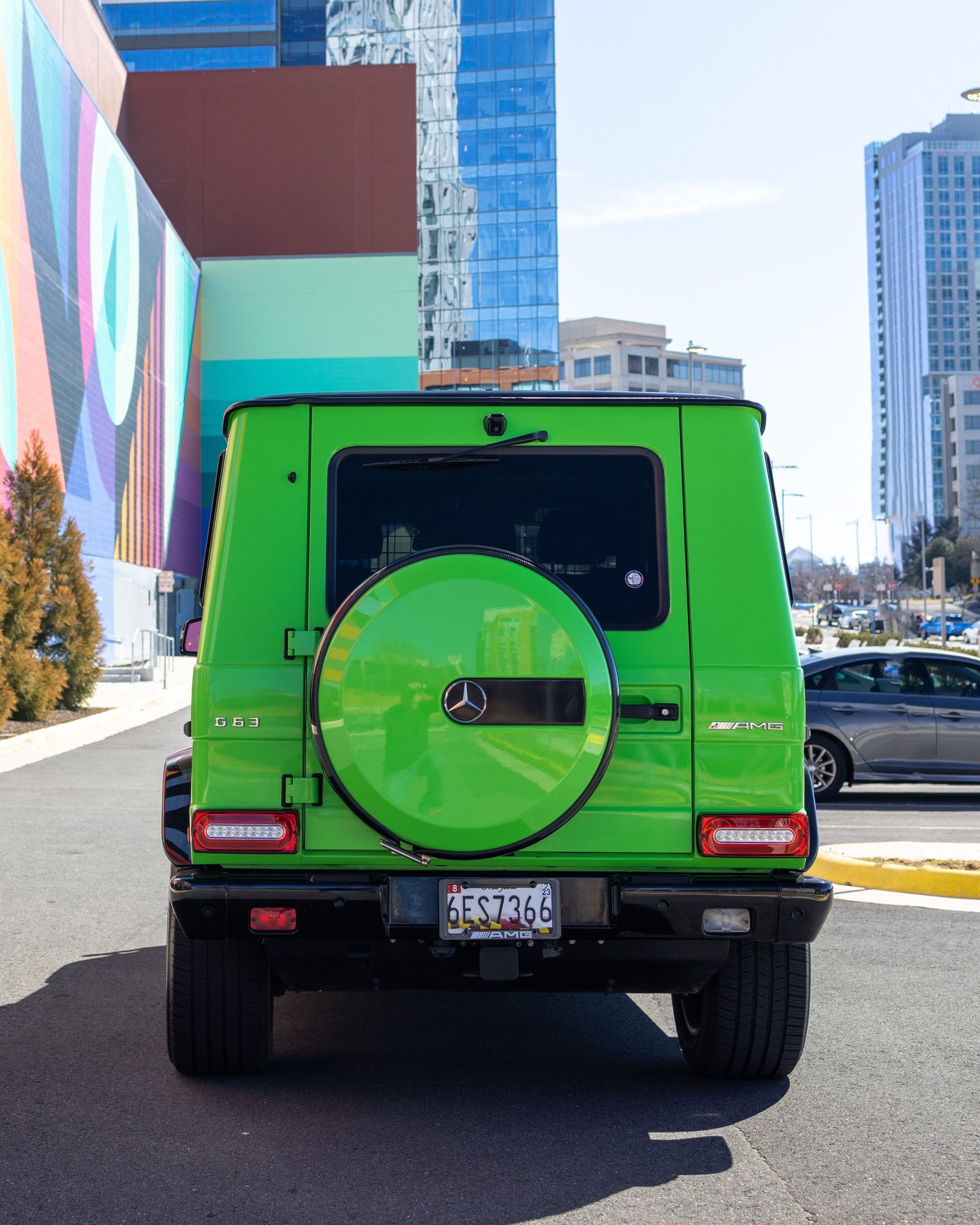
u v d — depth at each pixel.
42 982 6.24
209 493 59.97
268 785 4.27
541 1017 5.92
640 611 4.44
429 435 4.50
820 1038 5.46
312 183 67.00
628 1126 4.36
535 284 104.69
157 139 67.06
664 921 4.26
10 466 30.83
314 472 4.46
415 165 67.19
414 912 4.23
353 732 4.03
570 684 4.05
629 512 4.53
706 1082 4.90
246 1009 4.66
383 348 60.88
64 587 24.28
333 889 4.20
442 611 4.05
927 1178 3.92
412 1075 4.95
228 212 66.88
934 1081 4.89
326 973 4.41
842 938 7.32
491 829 4.05
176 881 4.25
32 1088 4.68
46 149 34.25
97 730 21.95
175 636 51.62
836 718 13.51
